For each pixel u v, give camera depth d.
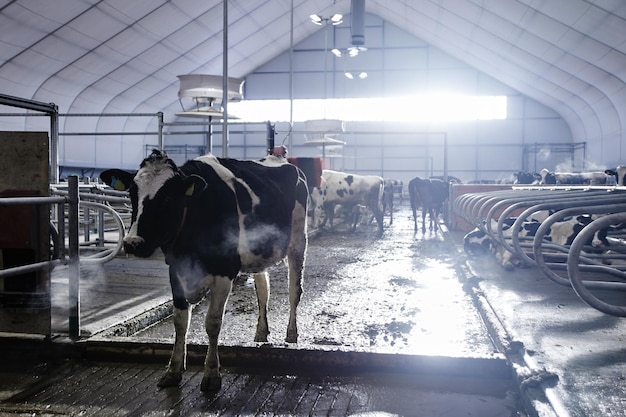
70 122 22.06
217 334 3.08
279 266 7.80
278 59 29.33
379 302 5.46
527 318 4.40
